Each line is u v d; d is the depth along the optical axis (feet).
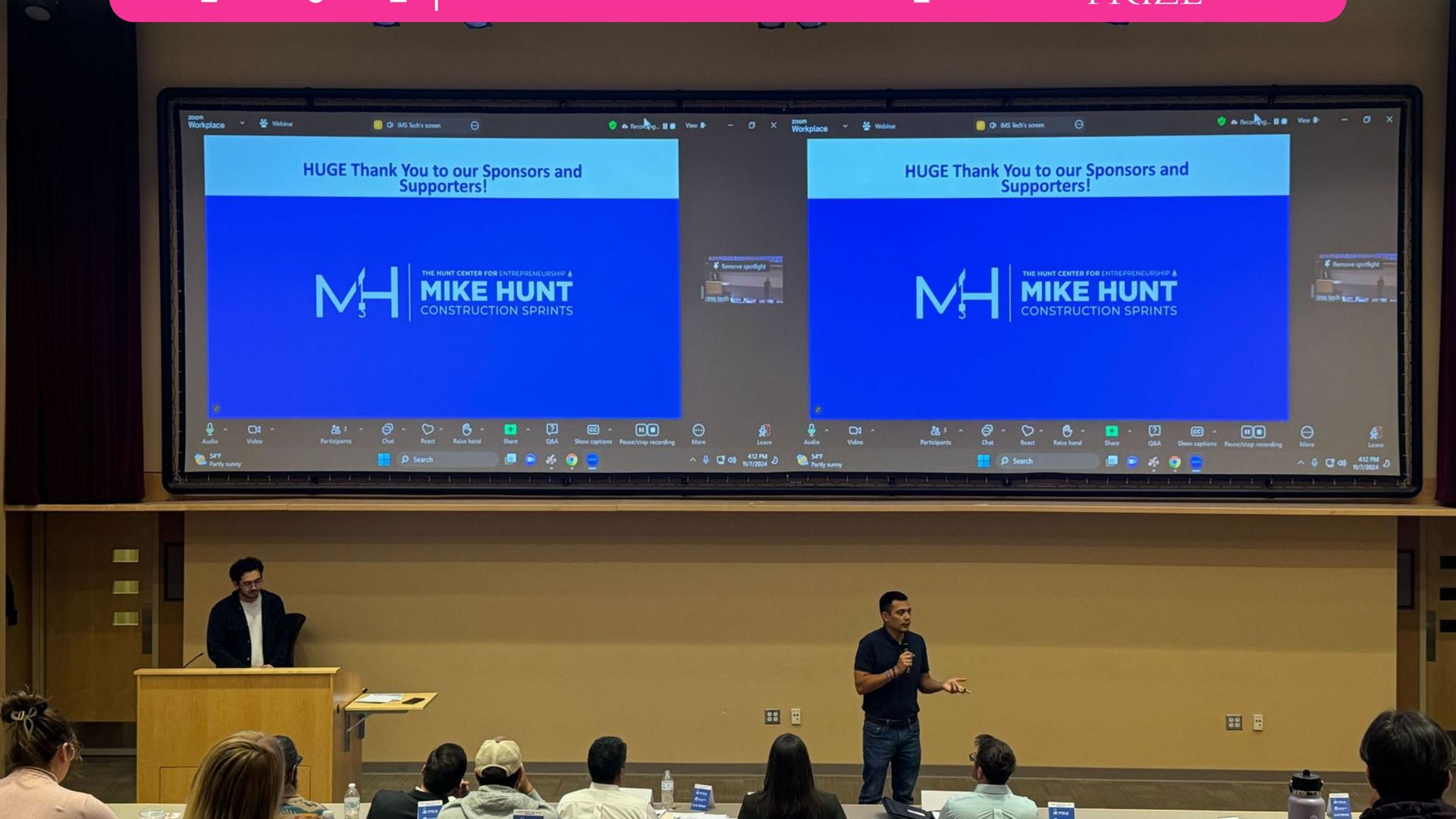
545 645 17.72
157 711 13.23
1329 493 16.70
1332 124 16.81
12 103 16.85
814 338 17.17
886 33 17.33
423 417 17.25
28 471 16.85
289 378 17.24
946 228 17.13
